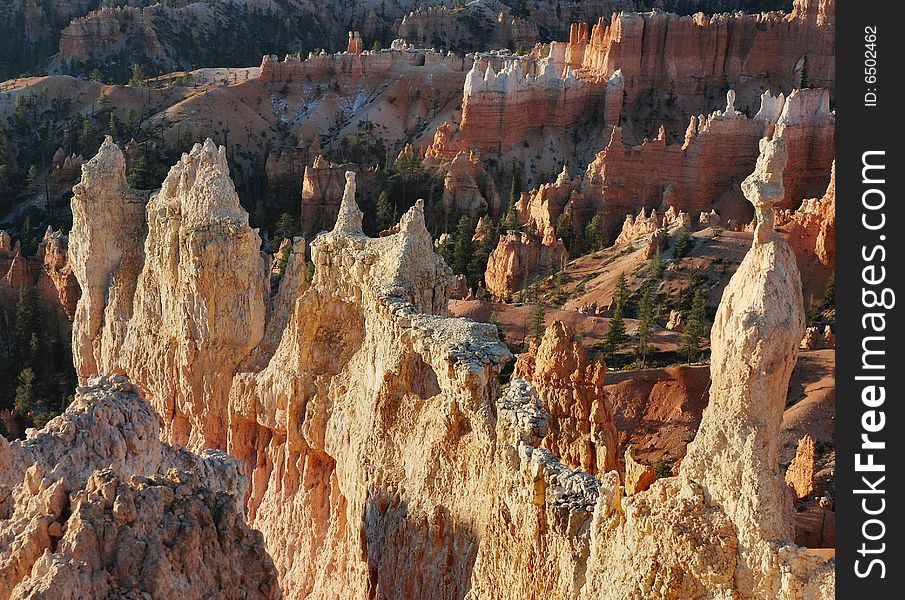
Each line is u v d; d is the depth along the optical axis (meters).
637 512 22.53
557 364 44.28
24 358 99.88
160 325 50.06
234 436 45.62
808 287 91.62
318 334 42.41
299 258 46.88
